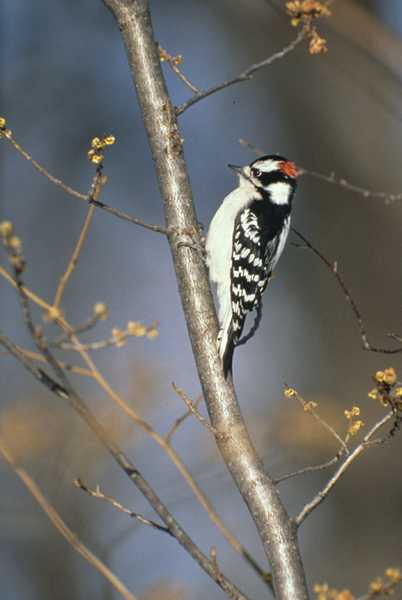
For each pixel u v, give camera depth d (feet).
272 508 20.99
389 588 17.35
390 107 40.70
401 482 43.60
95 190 20.77
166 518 18.33
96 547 35.94
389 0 47.24
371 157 49.08
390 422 44.19
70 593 37.11
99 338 53.52
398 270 47.14
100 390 37.37
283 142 51.31
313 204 49.34
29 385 43.45
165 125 25.02
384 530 43.57
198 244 24.63
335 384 46.24
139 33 25.43
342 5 36.73
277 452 37.27
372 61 38.81
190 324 24.18
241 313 32.24
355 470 44.21
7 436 34.91
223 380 23.50
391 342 45.98
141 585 39.29
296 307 48.80
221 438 22.56
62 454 35.37
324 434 38.04
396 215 47.96
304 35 24.94
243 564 42.14
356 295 47.32
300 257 48.93
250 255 32.42
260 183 34.86
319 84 51.08
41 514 36.81
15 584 37.60
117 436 35.22
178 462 22.58
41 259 56.59
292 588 19.99
